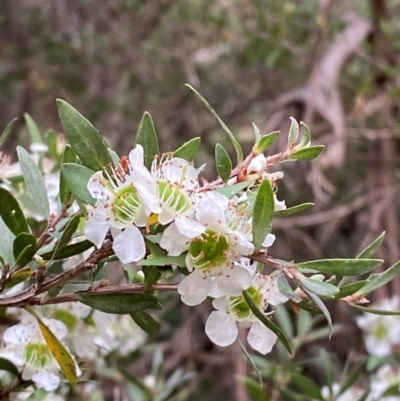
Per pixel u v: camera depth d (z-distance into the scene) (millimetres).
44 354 140
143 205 98
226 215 102
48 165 186
